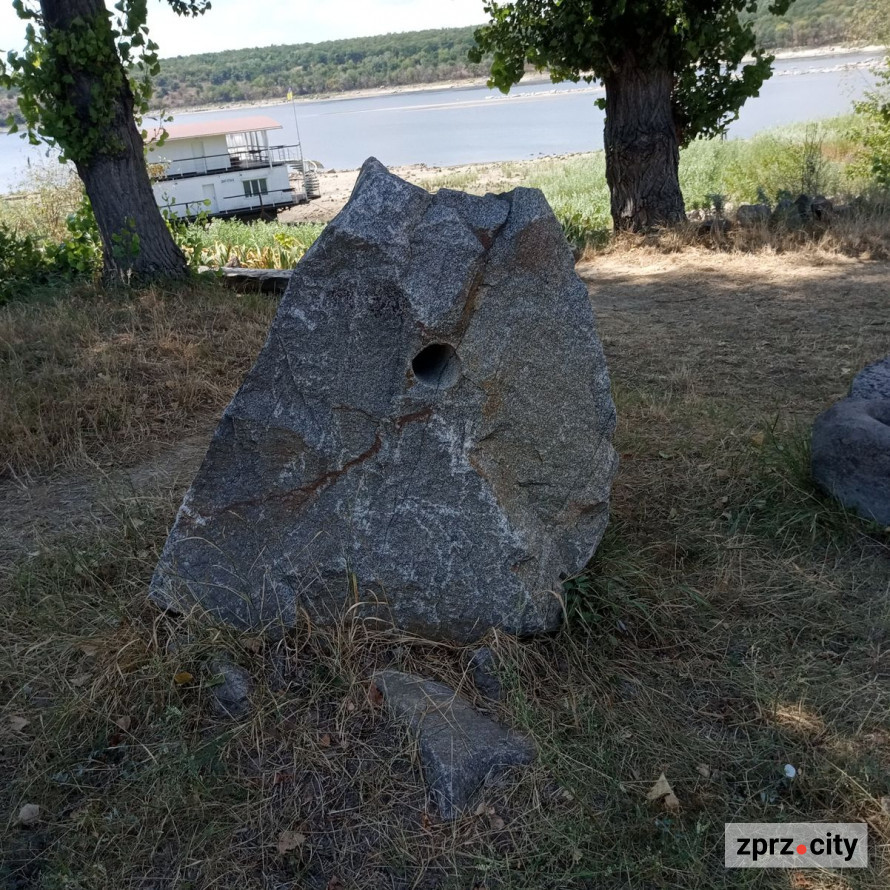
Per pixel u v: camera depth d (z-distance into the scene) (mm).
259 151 30094
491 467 3297
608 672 3303
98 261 10008
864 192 12445
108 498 4828
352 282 3047
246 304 8375
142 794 2822
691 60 11539
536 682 3223
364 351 3105
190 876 2582
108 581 3951
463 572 3273
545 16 11680
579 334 3369
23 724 3121
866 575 3875
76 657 3455
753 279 9469
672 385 6406
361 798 2779
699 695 3240
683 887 2496
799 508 4293
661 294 9297
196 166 28938
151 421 6074
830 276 9250
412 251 3041
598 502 3570
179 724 3037
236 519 3326
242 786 2824
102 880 2566
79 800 2846
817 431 4344
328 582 3303
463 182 28344
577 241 12328
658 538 4246
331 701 3111
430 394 3150
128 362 6758
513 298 3209
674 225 11641
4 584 4027
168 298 8469
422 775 2842
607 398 3486
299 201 32562
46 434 5699
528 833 2672
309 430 3186
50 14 8320
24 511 4883
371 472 3223
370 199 3025
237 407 3205
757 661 3389
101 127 8594
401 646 3297
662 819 2713
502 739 2934
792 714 3100
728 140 26234
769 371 6551
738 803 2768
